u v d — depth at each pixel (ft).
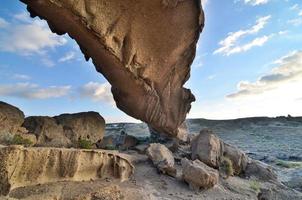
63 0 38.40
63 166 43.37
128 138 98.43
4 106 50.34
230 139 173.78
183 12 52.95
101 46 47.32
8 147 35.88
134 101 64.28
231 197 65.00
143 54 53.62
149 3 47.39
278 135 179.32
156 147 77.56
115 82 60.49
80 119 67.51
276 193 70.74
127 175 60.90
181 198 59.36
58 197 38.99
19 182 37.40
